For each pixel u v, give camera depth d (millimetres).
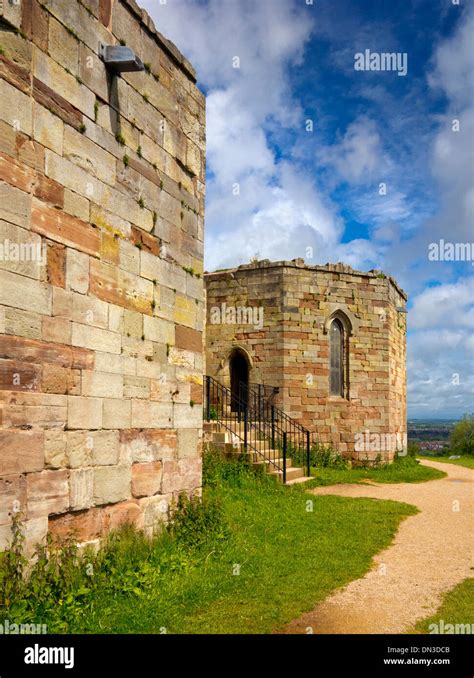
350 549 8031
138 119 7609
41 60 5871
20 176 5527
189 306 8758
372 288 20203
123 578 6062
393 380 21016
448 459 26922
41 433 5664
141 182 7633
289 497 11609
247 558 7242
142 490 7336
